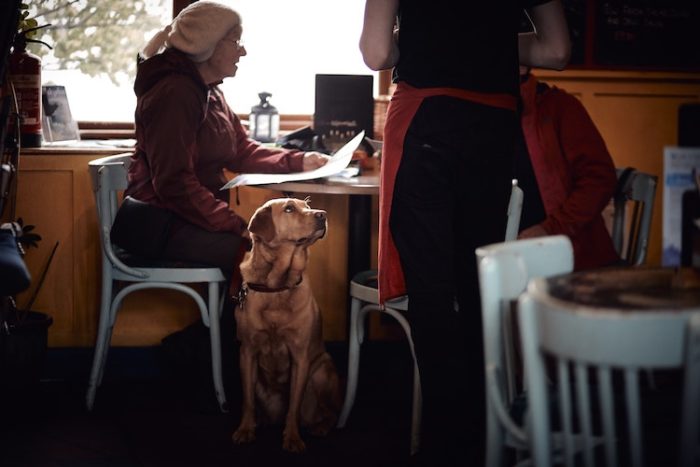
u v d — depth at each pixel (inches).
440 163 98.9
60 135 156.3
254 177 130.9
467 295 104.8
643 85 171.3
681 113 170.2
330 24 165.0
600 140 127.6
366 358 157.1
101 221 132.3
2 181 111.3
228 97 165.0
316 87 151.3
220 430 129.2
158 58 133.2
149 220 130.3
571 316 54.2
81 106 162.4
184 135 130.3
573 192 125.6
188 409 137.8
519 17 100.2
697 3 171.2
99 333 135.2
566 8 167.5
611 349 53.2
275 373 127.3
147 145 131.3
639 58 170.7
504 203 102.9
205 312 133.5
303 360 123.0
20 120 134.8
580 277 68.7
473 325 105.7
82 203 150.3
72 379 152.2
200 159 138.6
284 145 150.7
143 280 133.0
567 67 168.7
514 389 74.1
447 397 101.3
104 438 125.3
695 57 172.4
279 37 164.6
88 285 152.1
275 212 118.3
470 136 98.4
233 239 131.5
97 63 161.5
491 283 66.2
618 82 170.7
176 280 132.0
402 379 152.7
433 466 102.3
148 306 154.3
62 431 127.7
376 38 98.7
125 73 162.6
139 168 135.7
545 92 130.3
